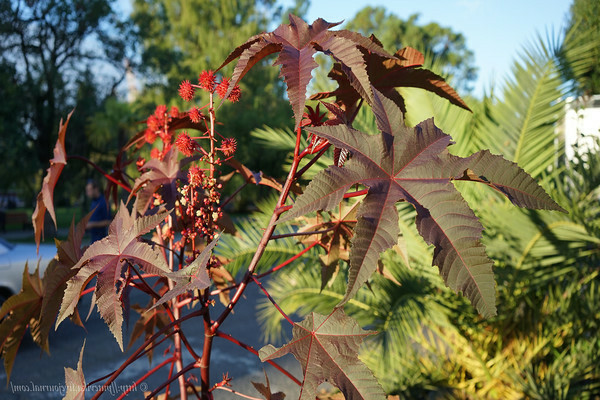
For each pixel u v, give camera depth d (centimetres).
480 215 280
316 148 90
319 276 300
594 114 325
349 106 96
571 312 301
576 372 277
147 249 76
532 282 290
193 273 71
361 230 64
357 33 78
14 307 102
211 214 96
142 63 2048
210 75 96
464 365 312
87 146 1934
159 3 2988
